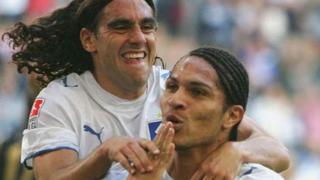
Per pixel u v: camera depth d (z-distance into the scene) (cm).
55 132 998
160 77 1078
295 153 3156
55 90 1034
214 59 908
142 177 866
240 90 916
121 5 1010
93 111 1031
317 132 3225
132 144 874
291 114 3228
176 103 892
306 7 3662
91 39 1040
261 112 3194
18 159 1634
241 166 934
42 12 3175
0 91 2811
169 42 3303
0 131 2752
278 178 933
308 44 3556
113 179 972
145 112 1049
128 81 1022
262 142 1041
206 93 896
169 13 3375
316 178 3116
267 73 3372
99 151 910
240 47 3403
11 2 3194
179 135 895
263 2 3559
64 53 1070
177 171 924
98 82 1041
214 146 923
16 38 1107
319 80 3462
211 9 3425
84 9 1033
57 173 970
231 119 918
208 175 905
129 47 1011
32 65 1098
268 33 3522
